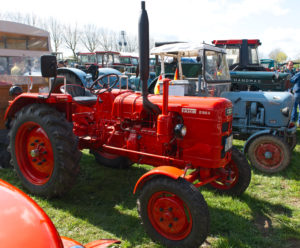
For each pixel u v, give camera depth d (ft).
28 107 11.31
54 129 10.44
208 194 11.73
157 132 9.36
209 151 9.18
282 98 16.30
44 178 11.27
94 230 9.00
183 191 7.91
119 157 13.88
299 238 8.95
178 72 22.79
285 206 10.98
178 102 9.77
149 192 8.49
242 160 11.22
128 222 9.49
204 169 9.62
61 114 11.17
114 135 11.30
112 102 11.35
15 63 19.90
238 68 31.83
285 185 13.21
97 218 9.71
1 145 13.99
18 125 11.46
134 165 15.03
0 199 5.40
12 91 12.58
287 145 14.19
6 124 12.74
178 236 8.25
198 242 7.82
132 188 12.25
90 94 16.34
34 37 21.76
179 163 9.71
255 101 16.85
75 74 22.54
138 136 10.57
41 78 17.76
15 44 20.26
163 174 8.18
